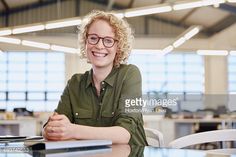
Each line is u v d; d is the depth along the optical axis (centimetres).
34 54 1324
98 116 159
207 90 1337
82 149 108
